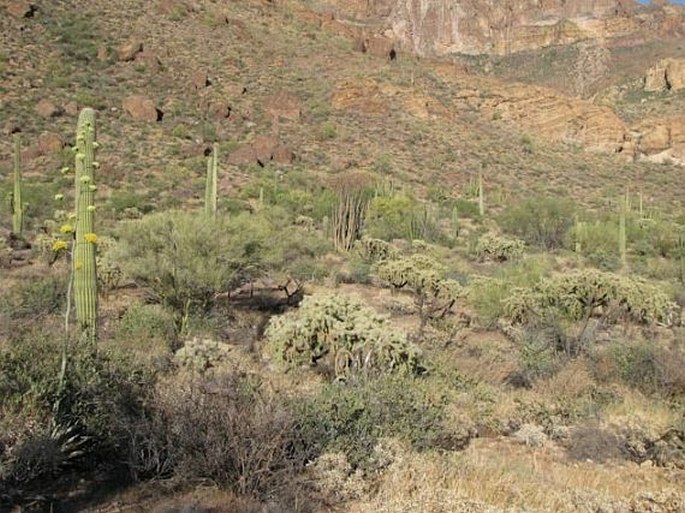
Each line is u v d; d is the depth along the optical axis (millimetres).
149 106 46406
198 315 12109
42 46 49344
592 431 7098
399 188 44188
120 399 5309
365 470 5324
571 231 35031
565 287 13578
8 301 11625
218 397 5398
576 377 9344
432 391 7484
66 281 12812
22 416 4723
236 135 48562
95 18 55969
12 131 39062
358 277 20312
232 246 12641
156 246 12602
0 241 20281
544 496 5168
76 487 4871
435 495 4723
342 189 28859
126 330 10391
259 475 4895
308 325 8719
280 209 30125
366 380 6855
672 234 35156
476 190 47375
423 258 16656
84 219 7066
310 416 5594
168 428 5160
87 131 6914
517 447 6902
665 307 14344
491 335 13695
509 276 18188
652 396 9172
